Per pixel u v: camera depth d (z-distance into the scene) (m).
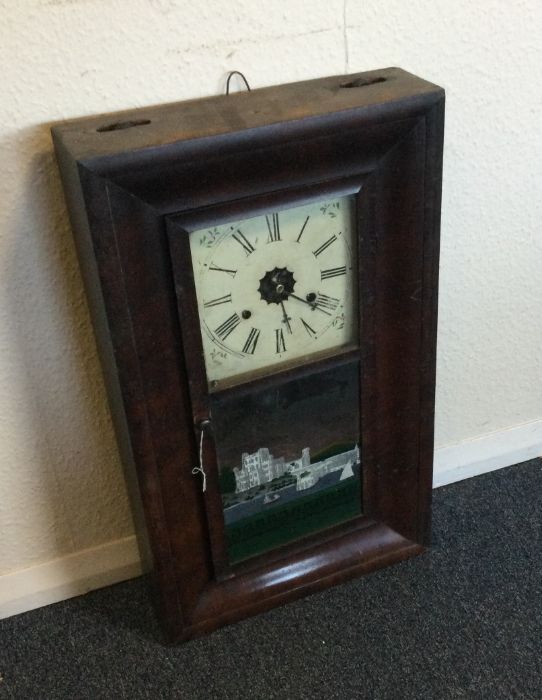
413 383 1.18
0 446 1.16
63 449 1.20
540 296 1.36
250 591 1.23
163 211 0.92
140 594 1.31
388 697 1.13
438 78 1.12
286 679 1.16
